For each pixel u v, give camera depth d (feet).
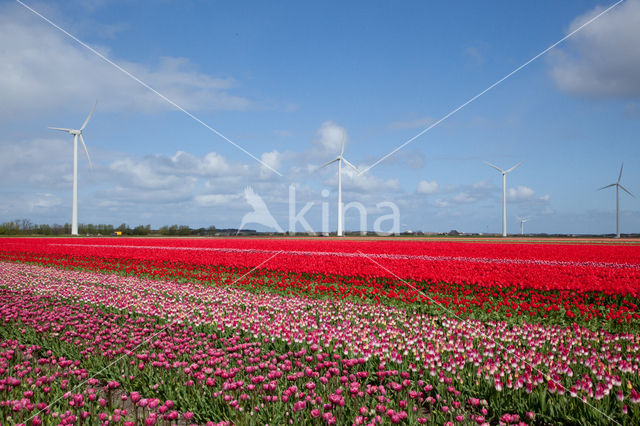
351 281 67.77
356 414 21.77
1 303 51.85
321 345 33.76
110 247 136.26
